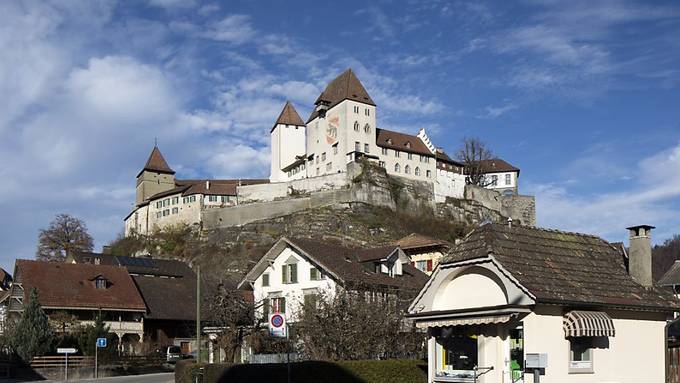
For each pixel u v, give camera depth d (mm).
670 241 103688
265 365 29734
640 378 22750
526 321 20547
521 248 22109
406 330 33906
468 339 22297
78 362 54750
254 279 53875
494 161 159625
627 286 23156
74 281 67250
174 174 164375
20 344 53312
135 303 67125
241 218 134250
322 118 136375
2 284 118625
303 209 129500
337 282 45031
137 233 151250
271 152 153375
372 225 122875
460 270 22453
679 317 26672
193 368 34406
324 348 33188
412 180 134500
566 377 20969
